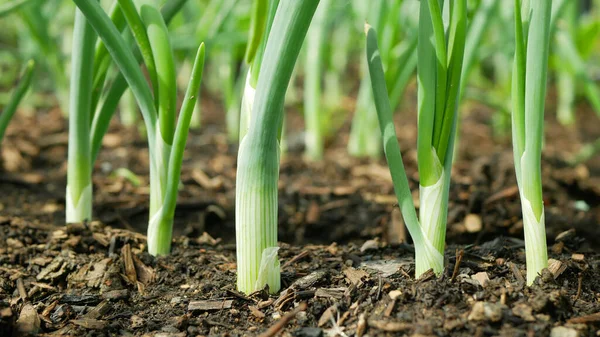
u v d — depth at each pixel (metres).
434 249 0.41
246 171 0.41
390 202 0.59
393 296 0.40
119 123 0.89
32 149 0.73
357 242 0.54
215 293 0.43
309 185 0.63
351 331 0.39
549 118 1.03
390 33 0.60
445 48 0.39
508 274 0.42
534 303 0.39
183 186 0.63
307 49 0.76
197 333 0.40
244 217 0.41
